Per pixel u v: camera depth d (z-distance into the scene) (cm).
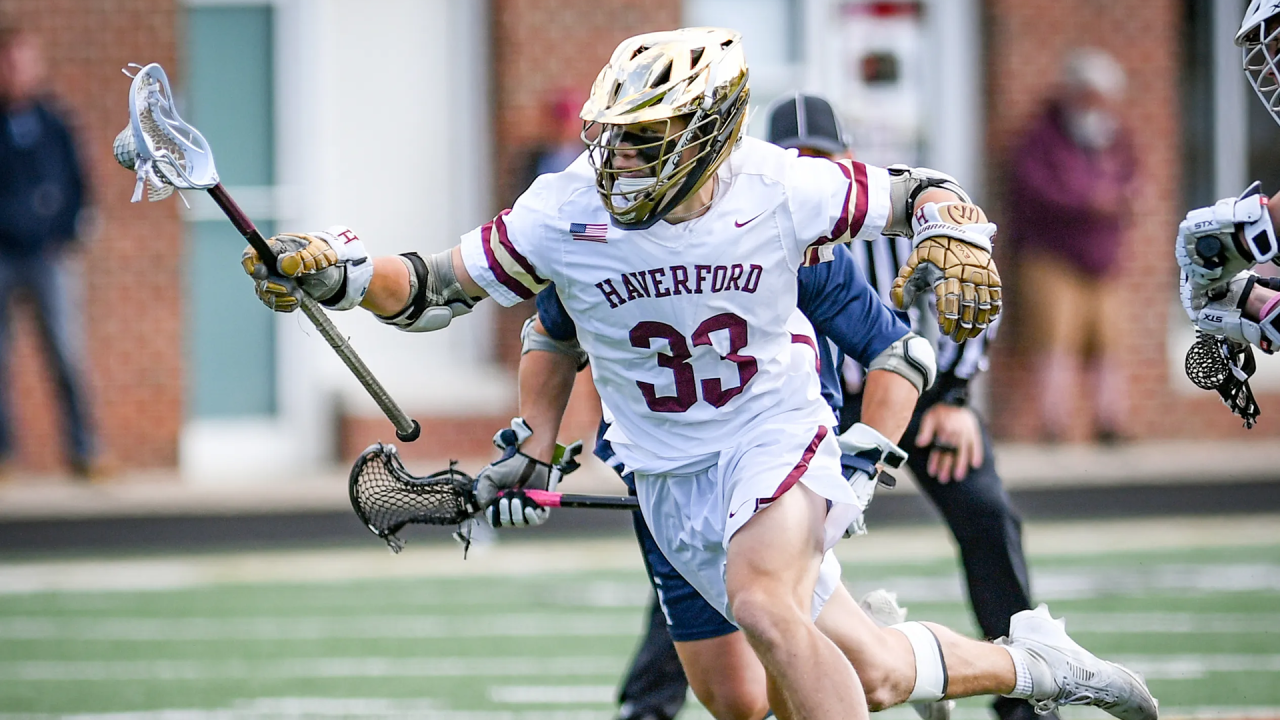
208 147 1467
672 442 1591
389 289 1564
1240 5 4834
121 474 4334
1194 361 1630
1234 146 4853
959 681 1681
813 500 1532
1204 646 2705
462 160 4591
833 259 1642
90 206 4206
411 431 1603
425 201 4591
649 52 1466
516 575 3525
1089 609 3038
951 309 1475
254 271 1480
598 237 1524
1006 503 1938
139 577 3556
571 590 3347
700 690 1739
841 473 1566
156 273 4353
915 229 1516
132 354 4347
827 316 1648
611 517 3981
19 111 3916
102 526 3856
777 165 1525
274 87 4509
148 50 4331
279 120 4509
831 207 1517
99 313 4334
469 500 1698
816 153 1966
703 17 4672
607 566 3606
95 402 4334
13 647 2869
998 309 1491
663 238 1505
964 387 1933
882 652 1636
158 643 2888
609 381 1602
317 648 2836
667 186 1462
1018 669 1716
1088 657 1769
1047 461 4278
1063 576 3369
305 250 1490
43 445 4256
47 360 4072
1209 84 4853
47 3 4288
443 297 1594
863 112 4728
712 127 1468
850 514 1573
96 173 4319
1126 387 4644
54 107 3956
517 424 1695
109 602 3281
